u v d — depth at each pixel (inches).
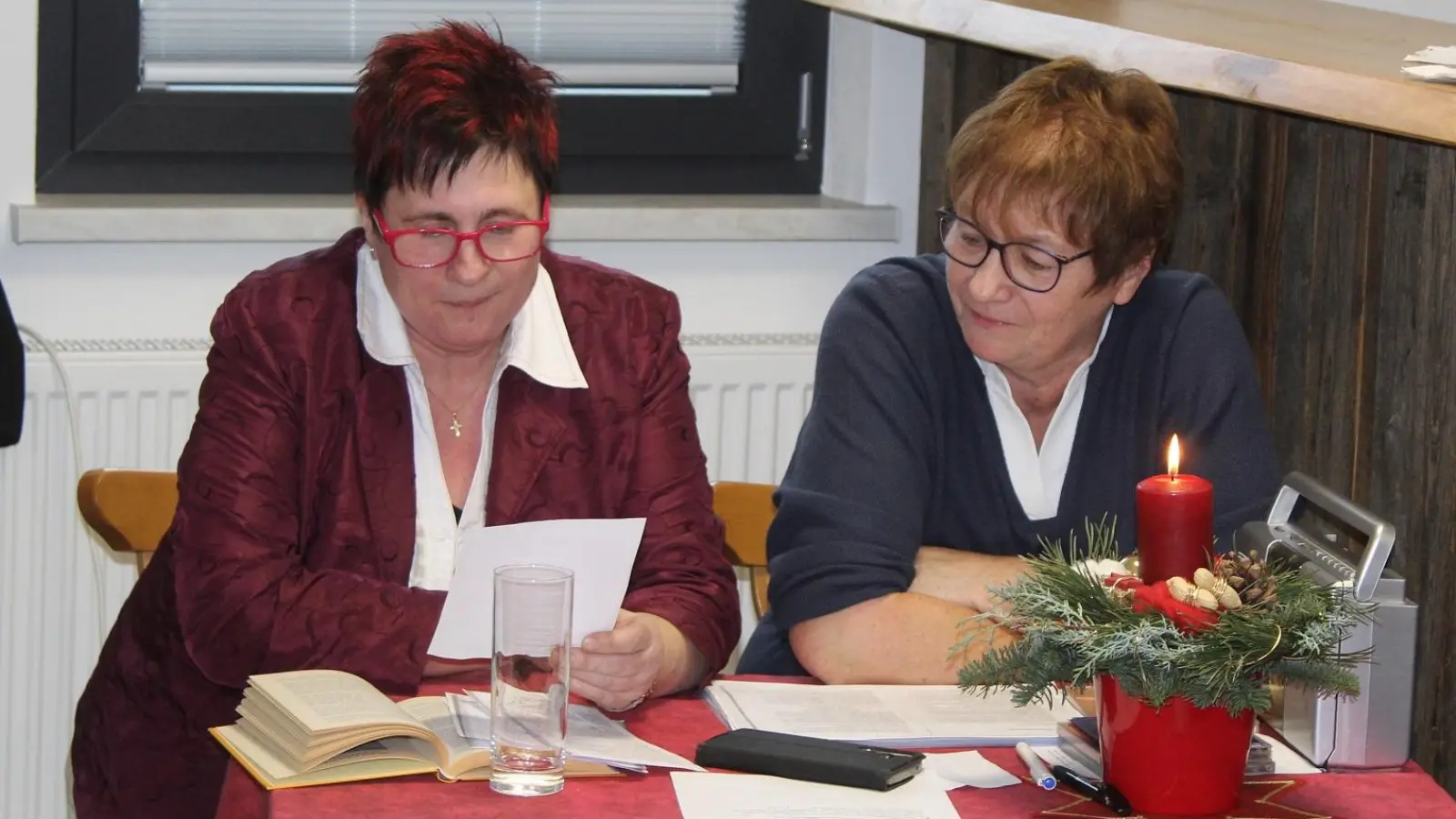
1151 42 88.3
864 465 81.3
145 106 124.6
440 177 70.6
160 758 80.2
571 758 59.4
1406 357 86.0
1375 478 89.0
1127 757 56.7
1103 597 55.7
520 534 63.5
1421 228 84.6
